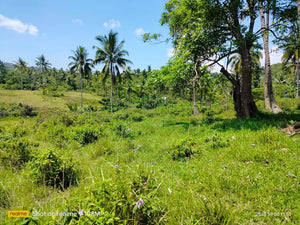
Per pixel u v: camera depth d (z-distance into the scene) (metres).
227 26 9.34
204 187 3.19
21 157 4.76
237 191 2.93
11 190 3.17
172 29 10.60
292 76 44.75
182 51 9.55
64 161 3.81
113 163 4.80
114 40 27.81
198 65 9.23
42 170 3.68
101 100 62.03
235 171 3.56
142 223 2.31
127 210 2.21
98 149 6.14
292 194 2.66
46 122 12.02
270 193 2.76
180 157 5.04
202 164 4.28
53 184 3.68
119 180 2.75
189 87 10.11
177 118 14.93
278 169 3.41
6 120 24.72
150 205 2.28
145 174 3.31
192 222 2.19
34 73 93.50
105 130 9.51
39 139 8.46
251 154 4.10
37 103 48.91
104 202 2.19
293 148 4.11
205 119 11.42
